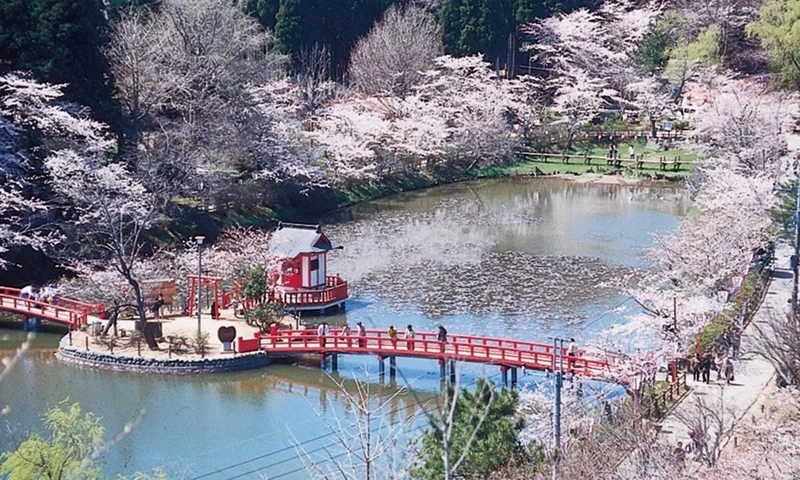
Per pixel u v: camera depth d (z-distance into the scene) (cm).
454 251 6381
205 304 5000
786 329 3459
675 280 4959
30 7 5994
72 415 2339
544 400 3244
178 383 4088
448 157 9162
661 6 10719
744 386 3694
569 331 4725
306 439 3491
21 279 5347
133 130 6512
